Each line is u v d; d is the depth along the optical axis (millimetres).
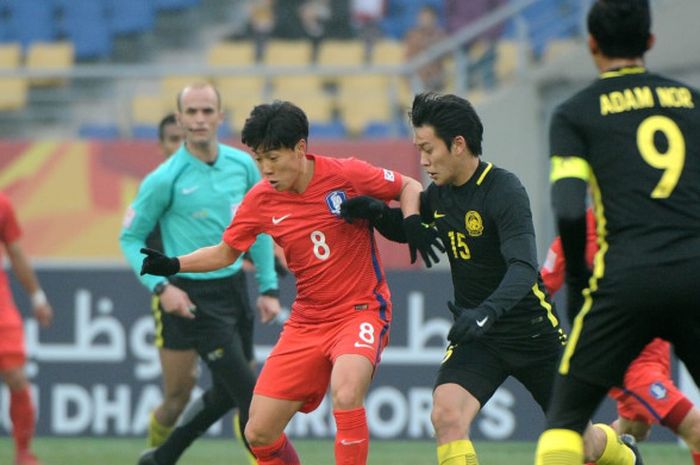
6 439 34844
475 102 49969
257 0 58812
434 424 18109
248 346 24953
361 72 48094
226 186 24359
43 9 60281
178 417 26625
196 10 59875
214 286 24062
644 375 21203
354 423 18047
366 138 48438
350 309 19000
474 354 18547
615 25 15453
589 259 21438
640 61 15742
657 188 15023
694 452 21141
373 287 19203
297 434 33875
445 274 34000
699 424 20938
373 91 52875
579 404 15398
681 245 14875
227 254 19578
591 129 15305
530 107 48375
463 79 49031
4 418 35094
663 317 14977
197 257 19531
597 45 15750
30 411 29016
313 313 19203
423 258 18281
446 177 18047
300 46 56188
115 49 59281
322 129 51281
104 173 46281
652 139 15188
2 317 28688
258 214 19203
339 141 45062
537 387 18656
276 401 19047
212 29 59719
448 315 33906
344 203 18703
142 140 46344
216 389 24547
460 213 18172
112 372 34625
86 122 53500
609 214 15227
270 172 18391
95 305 34812
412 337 33906
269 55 56062
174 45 59594
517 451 31797
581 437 15445
